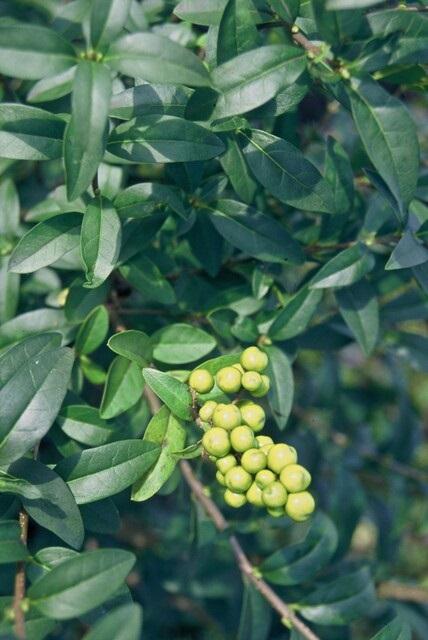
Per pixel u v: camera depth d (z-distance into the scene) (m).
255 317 0.44
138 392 0.39
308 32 0.37
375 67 0.35
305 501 0.34
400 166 0.35
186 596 0.61
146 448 0.36
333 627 0.52
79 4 0.39
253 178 0.40
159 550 0.61
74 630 0.55
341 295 0.42
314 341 0.48
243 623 0.44
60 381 0.35
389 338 0.52
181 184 0.41
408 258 0.38
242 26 0.36
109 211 0.36
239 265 0.44
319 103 0.55
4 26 0.32
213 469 0.52
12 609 0.33
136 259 0.41
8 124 0.37
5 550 0.34
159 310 0.44
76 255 0.43
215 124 0.37
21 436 0.34
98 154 0.33
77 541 0.35
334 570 0.52
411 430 0.57
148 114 0.37
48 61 0.33
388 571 0.55
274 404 0.41
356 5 0.33
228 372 0.35
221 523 0.45
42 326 0.42
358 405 0.61
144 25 0.40
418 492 0.58
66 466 0.36
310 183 0.39
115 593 0.35
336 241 0.44
